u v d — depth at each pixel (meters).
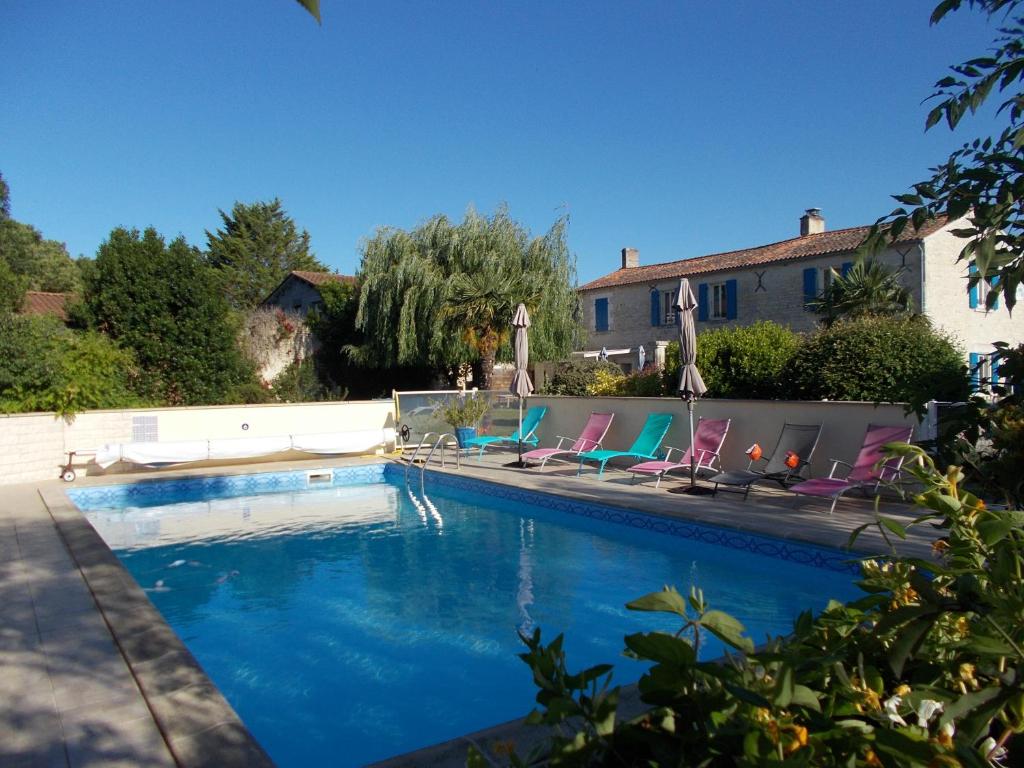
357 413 15.75
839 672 1.27
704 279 22.41
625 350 23.91
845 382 10.55
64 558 6.96
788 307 20.23
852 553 6.35
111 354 14.68
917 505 1.59
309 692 4.78
